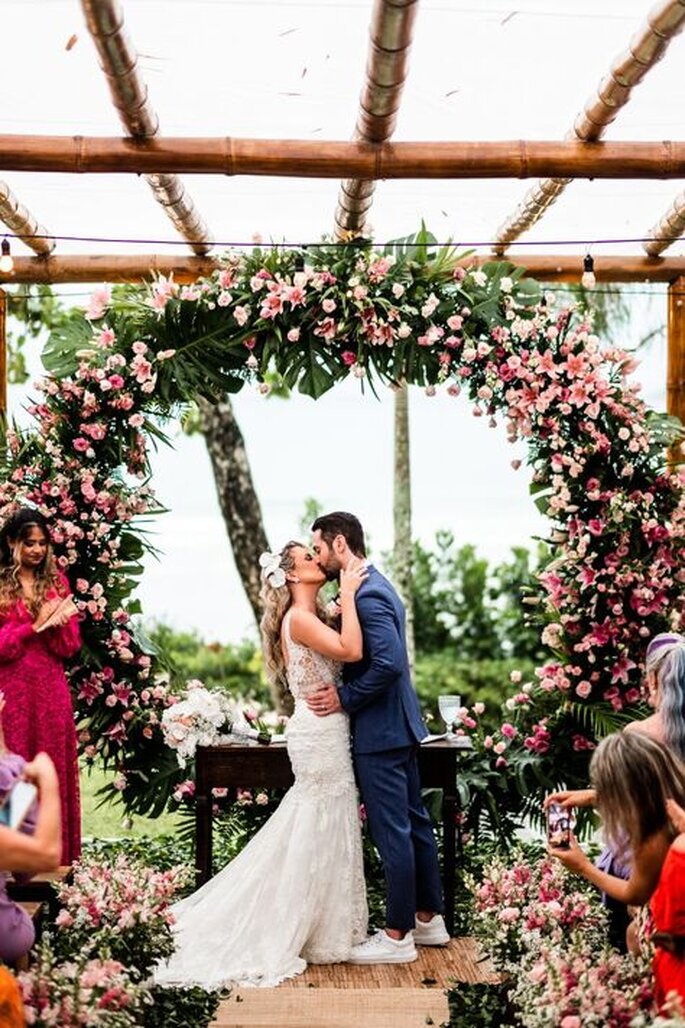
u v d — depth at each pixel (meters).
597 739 6.09
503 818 6.25
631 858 3.50
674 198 5.95
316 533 5.25
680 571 5.89
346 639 5.08
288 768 5.43
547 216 6.42
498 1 4.09
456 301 5.88
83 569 5.98
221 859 6.45
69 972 3.39
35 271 6.66
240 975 4.80
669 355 6.72
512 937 4.04
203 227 6.33
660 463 6.02
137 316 5.98
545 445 6.00
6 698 5.36
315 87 4.74
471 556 13.85
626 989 3.37
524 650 13.18
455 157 4.79
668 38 4.02
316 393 5.89
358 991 4.70
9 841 2.98
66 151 4.73
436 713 11.98
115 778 6.25
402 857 5.08
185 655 13.33
